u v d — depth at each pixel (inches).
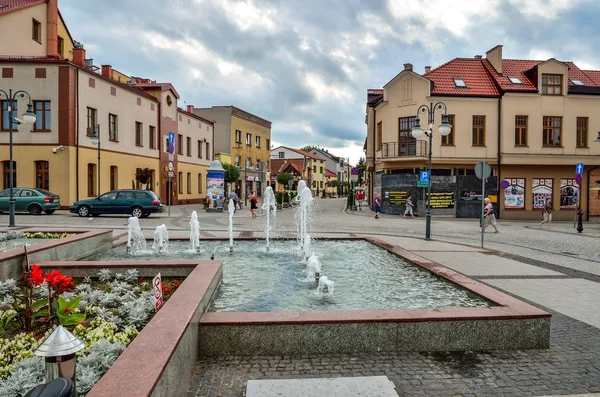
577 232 810.8
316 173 3796.8
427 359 185.0
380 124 1326.3
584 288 319.9
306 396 144.6
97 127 1031.6
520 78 1230.3
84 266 280.8
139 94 1341.0
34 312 189.0
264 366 175.9
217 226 790.5
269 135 2524.6
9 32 1099.3
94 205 933.2
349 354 188.7
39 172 1045.2
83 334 173.2
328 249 457.7
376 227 829.2
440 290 278.4
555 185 1202.6
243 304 242.5
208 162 1894.7
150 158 1416.1
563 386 162.7
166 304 182.7
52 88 1023.6
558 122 1193.4
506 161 1163.3
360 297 261.9
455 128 1166.3
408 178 1182.9
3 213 948.0
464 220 1085.1
